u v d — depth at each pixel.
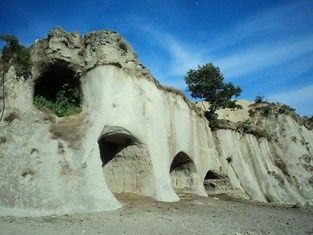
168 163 31.78
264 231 19.41
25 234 15.83
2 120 23.86
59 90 28.28
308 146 59.16
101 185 23.33
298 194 48.47
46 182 21.62
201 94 48.34
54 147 23.50
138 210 22.66
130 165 28.59
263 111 57.62
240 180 42.75
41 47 26.95
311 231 21.27
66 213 20.50
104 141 28.14
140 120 29.30
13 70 25.98
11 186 20.84
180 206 26.45
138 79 31.03
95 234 16.20
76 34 28.59
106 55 28.11
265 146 50.97
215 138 43.69
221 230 18.69
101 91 26.97
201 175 37.38
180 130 35.59
